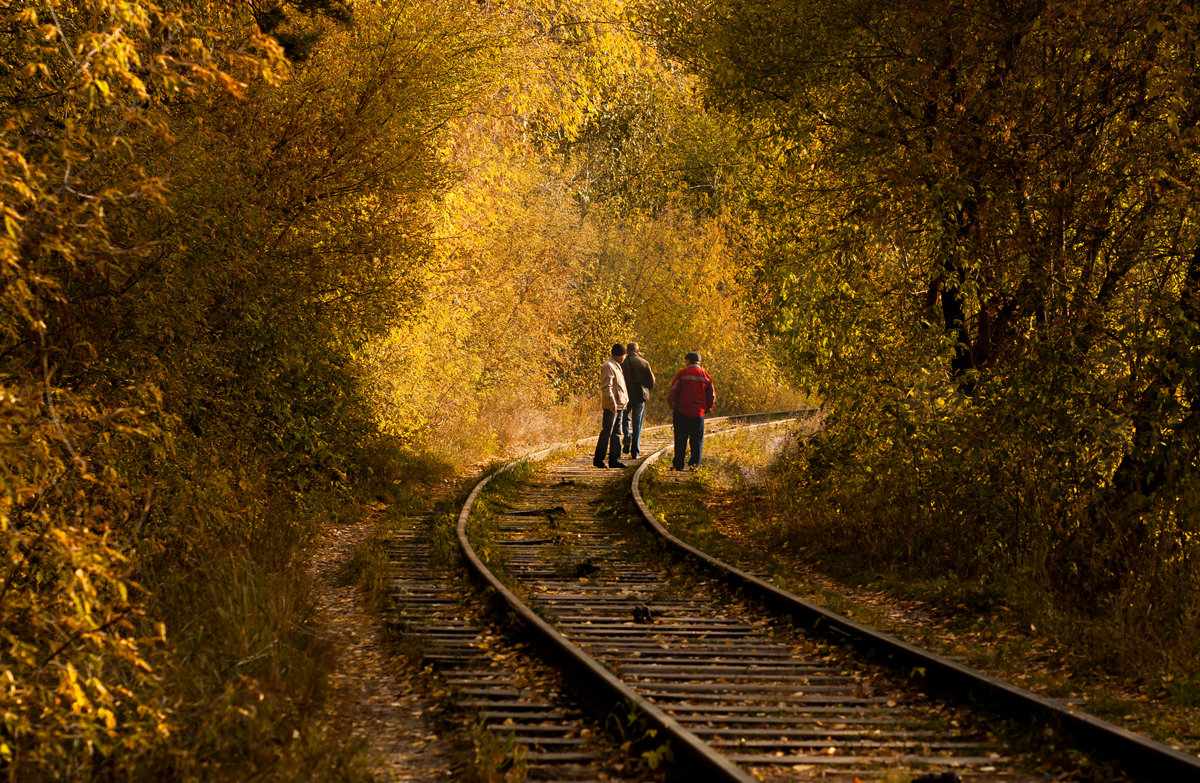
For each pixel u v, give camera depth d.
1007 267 16.80
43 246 7.29
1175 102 13.62
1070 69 14.90
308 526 17.33
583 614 12.69
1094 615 12.25
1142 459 13.43
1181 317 13.25
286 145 17.11
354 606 13.02
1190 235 14.20
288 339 16.44
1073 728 7.82
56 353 10.24
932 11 15.67
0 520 7.41
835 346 18.95
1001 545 14.11
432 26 18.73
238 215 13.66
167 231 11.59
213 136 13.56
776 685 9.66
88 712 6.94
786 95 18.52
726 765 6.71
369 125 17.69
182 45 7.94
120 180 9.88
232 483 14.73
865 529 16.70
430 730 8.52
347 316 18.45
